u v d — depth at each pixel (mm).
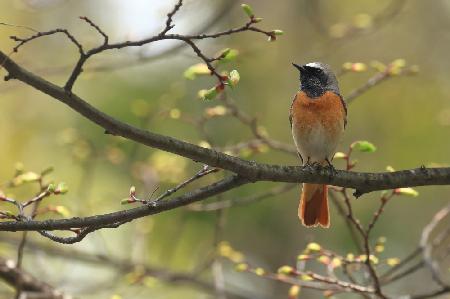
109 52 12109
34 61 13398
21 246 8375
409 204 15836
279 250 15672
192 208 10547
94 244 12805
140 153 13445
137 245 12062
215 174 12016
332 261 8055
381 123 16188
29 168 14109
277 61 16500
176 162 11688
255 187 14367
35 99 14656
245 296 13336
